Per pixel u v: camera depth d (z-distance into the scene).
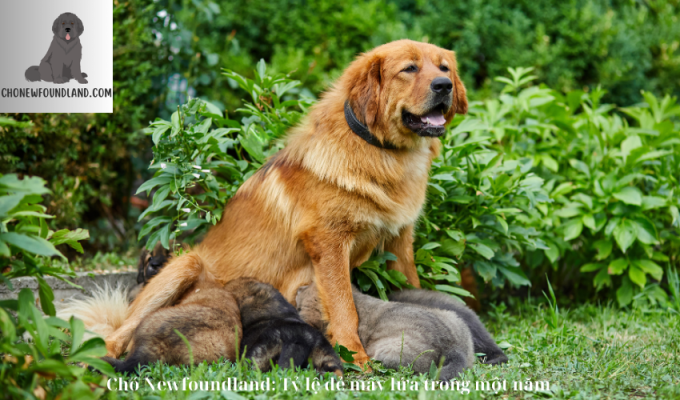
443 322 3.48
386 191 3.95
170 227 4.45
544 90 6.04
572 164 5.77
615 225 5.46
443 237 4.77
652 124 6.42
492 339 3.91
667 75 8.61
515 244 5.09
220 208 4.56
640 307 5.32
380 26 7.76
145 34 6.30
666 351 3.92
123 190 6.79
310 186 3.91
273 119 4.96
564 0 8.25
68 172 5.93
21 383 2.40
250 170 4.90
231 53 7.65
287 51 7.96
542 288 6.41
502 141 6.10
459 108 4.38
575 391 2.92
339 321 3.70
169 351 3.23
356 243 4.05
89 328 3.88
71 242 3.07
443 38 8.09
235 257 4.25
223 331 3.43
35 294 4.40
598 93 6.55
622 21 8.46
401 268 4.43
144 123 6.61
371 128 3.86
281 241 4.11
